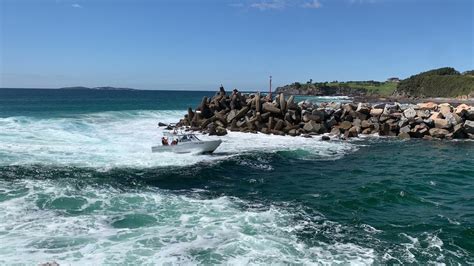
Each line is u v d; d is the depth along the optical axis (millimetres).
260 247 11422
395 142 33969
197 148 25750
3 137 28875
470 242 12188
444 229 13211
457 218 14367
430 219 14242
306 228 13102
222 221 13430
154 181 18938
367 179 20203
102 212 14094
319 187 18547
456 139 35812
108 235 11984
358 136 36719
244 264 10328
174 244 11430
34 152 24219
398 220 14102
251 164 23469
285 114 37312
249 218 13812
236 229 12727
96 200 15438
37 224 12742
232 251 11070
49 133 31766
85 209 14359
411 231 13055
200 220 13484
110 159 23234
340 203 15922
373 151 29141
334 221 13883
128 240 11633
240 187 18375
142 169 21203
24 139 28484
